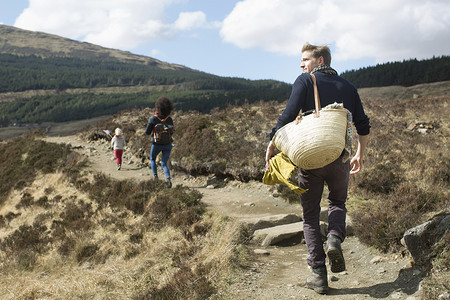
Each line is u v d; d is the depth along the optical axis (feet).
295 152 9.48
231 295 11.61
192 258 16.57
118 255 22.59
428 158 28.81
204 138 39.91
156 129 31.68
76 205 34.17
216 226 20.58
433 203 17.92
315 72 10.12
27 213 38.17
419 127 41.83
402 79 459.32
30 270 24.85
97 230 27.55
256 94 579.89
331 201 10.80
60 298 17.13
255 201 27.91
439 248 10.53
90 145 62.59
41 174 49.47
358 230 16.37
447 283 8.87
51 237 29.30
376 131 38.47
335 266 10.05
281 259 15.90
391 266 12.36
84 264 22.70
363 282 11.44
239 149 35.96
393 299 9.61
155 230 23.90
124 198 30.89
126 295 15.01
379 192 24.57
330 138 9.16
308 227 10.88
